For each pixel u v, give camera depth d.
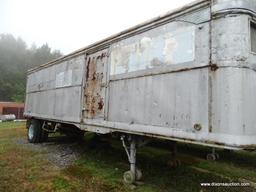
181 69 3.82
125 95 5.00
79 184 4.89
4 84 56.50
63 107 7.60
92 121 6.02
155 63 4.34
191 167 6.49
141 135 4.82
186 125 3.64
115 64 5.43
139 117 4.56
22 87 58.44
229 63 3.18
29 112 10.52
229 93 3.13
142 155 7.70
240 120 3.06
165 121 4.00
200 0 3.62
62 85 7.84
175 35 4.02
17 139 10.73
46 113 8.80
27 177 5.25
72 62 7.38
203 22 3.57
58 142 9.85
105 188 4.69
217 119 3.22
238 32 3.19
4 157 6.93
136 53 4.84
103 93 5.72
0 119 29.22
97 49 6.18
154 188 4.73
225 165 7.02
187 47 3.78
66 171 5.75
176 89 3.88
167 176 5.48
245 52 3.18
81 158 7.01
